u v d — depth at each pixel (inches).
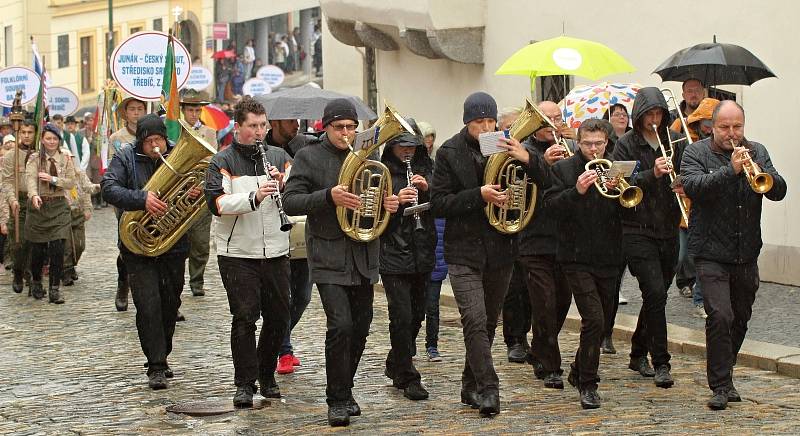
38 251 1328.7
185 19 3978.8
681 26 1370.6
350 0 1895.9
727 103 764.0
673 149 835.4
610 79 1488.7
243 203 757.9
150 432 735.1
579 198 768.9
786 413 741.3
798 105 1221.1
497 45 1701.5
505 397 808.9
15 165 1376.7
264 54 3784.5
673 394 802.8
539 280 832.9
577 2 1535.4
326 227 736.3
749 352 892.0
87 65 4357.8
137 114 1245.1
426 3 1706.4
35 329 1137.4
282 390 844.0
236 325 784.9
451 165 745.6
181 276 883.4
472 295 748.6
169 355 989.2
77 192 1440.7
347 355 737.0
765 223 1259.2
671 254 842.8
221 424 750.5
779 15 1239.5
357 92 2175.2
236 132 788.0
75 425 759.7
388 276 799.1
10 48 4633.4
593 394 769.6
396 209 734.5
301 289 904.3
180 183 855.1
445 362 937.5
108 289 1405.0
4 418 784.9
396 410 776.3
